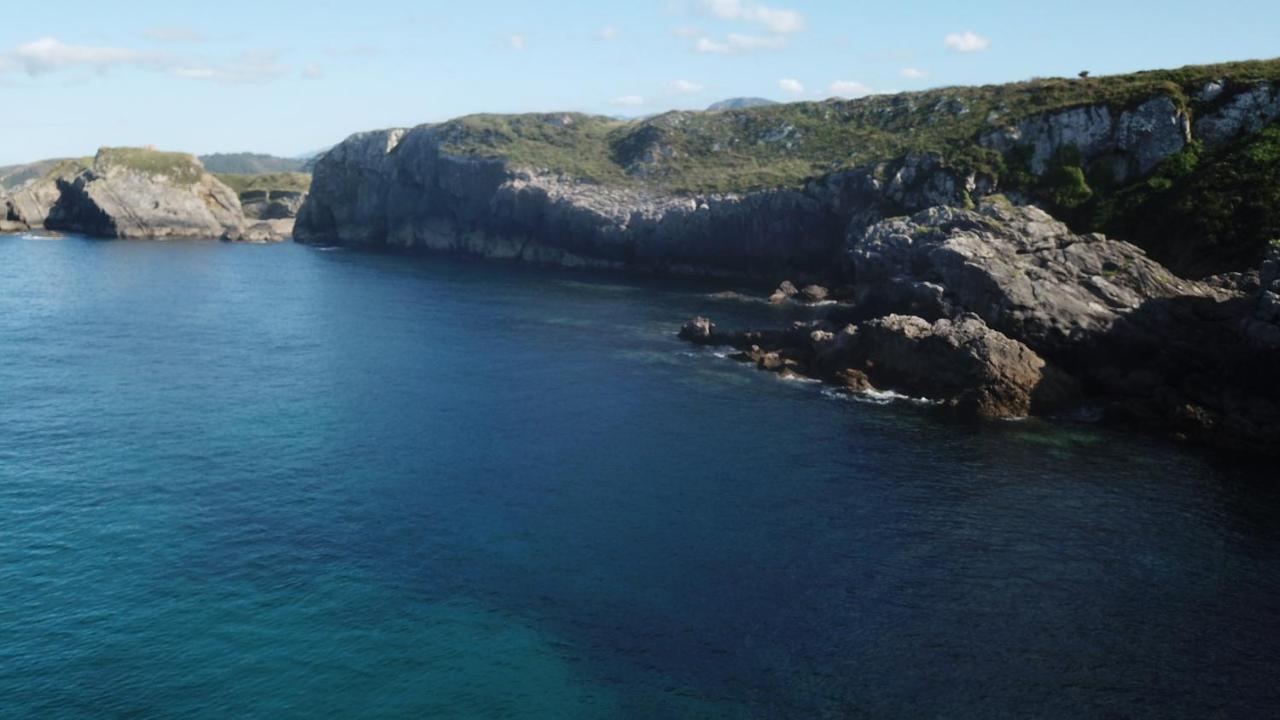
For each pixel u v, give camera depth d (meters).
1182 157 99.12
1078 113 110.25
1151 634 37.97
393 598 40.78
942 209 94.12
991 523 48.78
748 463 58.09
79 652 36.16
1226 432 61.50
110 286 134.62
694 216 149.88
